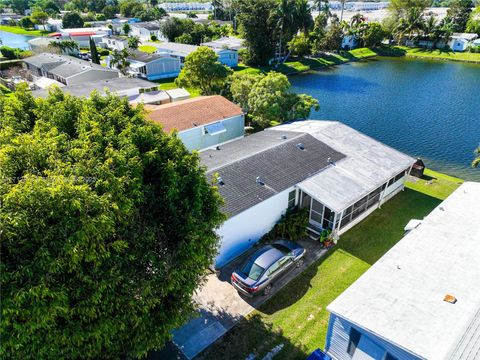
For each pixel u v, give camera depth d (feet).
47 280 30.71
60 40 299.17
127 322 37.47
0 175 32.55
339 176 76.59
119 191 35.70
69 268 32.17
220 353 47.98
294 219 71.05
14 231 29.73
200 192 44.32
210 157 84.28
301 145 85.81
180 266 40.32
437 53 313.73
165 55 233.14
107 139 39.70
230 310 54.65
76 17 419.95
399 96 188.85
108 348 37.52
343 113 162.40
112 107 45.19
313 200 71.61
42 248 30.42
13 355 31.22
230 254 65.51
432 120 152.56
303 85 216.33
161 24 361.92
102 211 33.17
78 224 31.89
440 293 43.14
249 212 65.05
